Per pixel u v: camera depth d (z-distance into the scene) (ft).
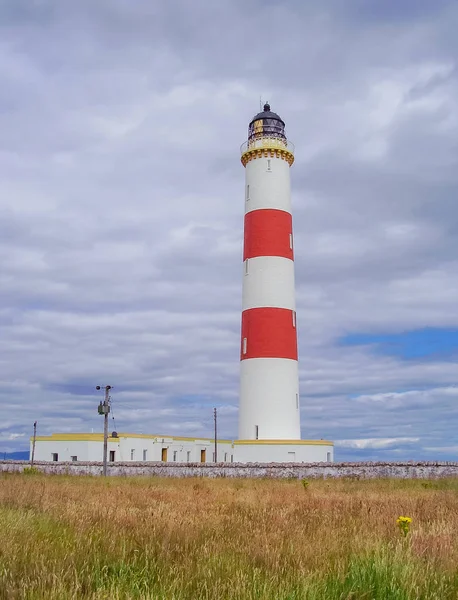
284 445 140.26
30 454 193.88
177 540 31.71
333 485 92.94
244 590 22.31
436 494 69.21
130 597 21.43
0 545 27.96
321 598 22.58
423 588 23.90
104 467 131.85
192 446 212.23
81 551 27.91
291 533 35.09
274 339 146.72
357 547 30.48
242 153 162.61
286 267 152.35
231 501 57.26
